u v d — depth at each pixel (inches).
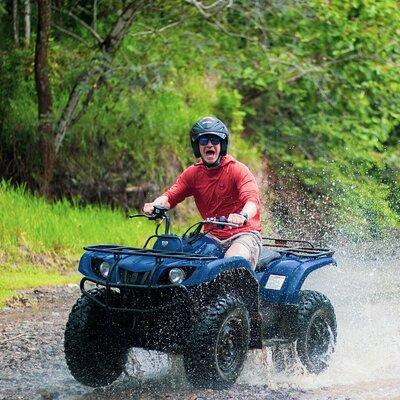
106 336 669.3
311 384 705.0
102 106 1681.8
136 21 1717.5
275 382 704.4
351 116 1863.9
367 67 1812.3
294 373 727.1
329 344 748.0
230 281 676.1
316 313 731.4
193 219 1674.5
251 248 684.7
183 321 649.0
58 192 1614.2
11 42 1742.1
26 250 1294.3
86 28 1807.3
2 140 1605.6
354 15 1833.2
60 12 1747.0
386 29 1806.1
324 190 1846.7
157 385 688.4
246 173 695.7
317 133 1932.8
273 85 1903.3
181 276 633.0
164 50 1683.1
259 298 697.0
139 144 1690.5
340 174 1856.5
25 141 1596.9
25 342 847.7
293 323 717.9
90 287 1159.0
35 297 1085.8
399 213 1925.4
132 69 1535.4
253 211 670.5
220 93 1919.3
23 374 727.1
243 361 663.8
